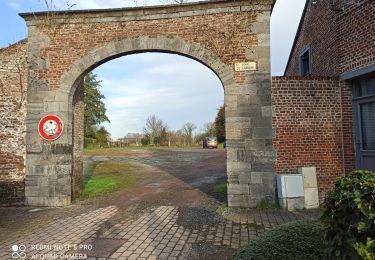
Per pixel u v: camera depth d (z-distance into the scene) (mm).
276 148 8289
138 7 8641
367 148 8289
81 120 10289
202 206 8266
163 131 46438
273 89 8375
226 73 8438
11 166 8773
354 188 2508
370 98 8078
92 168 16719
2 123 8789
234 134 8297
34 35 9055
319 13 10664
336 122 8508
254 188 8125
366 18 7883
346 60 8648
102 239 5812
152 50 8844
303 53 12797
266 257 3223
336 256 2547
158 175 14305
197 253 5051
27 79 8977
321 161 8367
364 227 2316
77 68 8922
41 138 8836
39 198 8711
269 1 8352
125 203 8852
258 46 8375
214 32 8531
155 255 4996
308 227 3490
